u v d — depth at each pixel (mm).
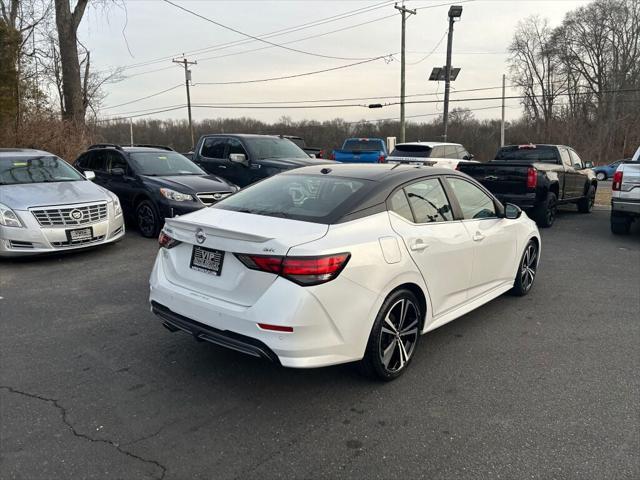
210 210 3844
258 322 2959
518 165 10211
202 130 66125
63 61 17969
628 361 4004
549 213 10781
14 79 15281
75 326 4609
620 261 7582
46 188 7293
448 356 4070
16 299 5383
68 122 17234
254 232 3145
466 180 4645
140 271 6590
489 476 2574
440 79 29547
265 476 2559
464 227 4297
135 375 3648
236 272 3143
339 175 3990
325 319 3012
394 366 3621
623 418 3143
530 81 65500
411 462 2686
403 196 3807
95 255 7504
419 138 65062
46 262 7023
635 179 9039
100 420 3043
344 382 3580
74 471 2566
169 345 4195
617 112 58375
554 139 61875
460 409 3238
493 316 5039
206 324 3227
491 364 3926
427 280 3789
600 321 4926
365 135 61188
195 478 2533
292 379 3613
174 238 3537
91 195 7402
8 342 4219
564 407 3275
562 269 7059
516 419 3121
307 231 3162
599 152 56906
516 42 65000
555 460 2707
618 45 57750
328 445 2830
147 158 9688
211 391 3430
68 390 3406
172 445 2805
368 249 3252
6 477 2506
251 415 3135
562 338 4480
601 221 11844
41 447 2758
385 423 3064
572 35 60969
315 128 61688
